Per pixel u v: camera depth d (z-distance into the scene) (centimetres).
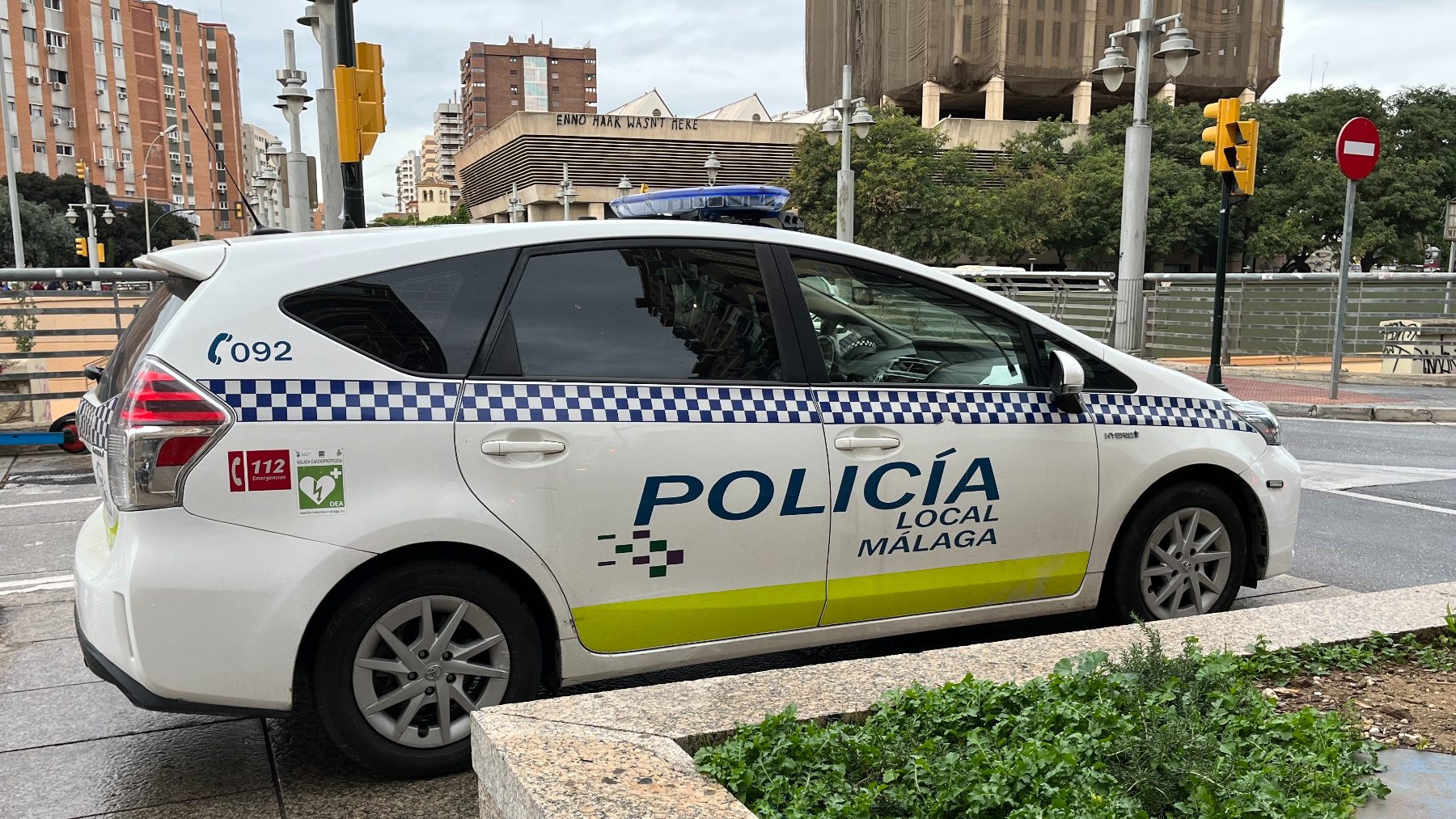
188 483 285
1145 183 1470
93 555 320
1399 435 1073
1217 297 1151
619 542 328
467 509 308
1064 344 412
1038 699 275
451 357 317
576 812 208
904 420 369
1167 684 281
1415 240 5012
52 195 7206
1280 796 230
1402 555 594
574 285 337
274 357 298
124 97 9269
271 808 302
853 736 254
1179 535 426
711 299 355
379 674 313
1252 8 7512
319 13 1165
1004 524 387
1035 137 5622
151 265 319
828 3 9212
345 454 298
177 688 287
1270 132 5138
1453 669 323
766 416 348
